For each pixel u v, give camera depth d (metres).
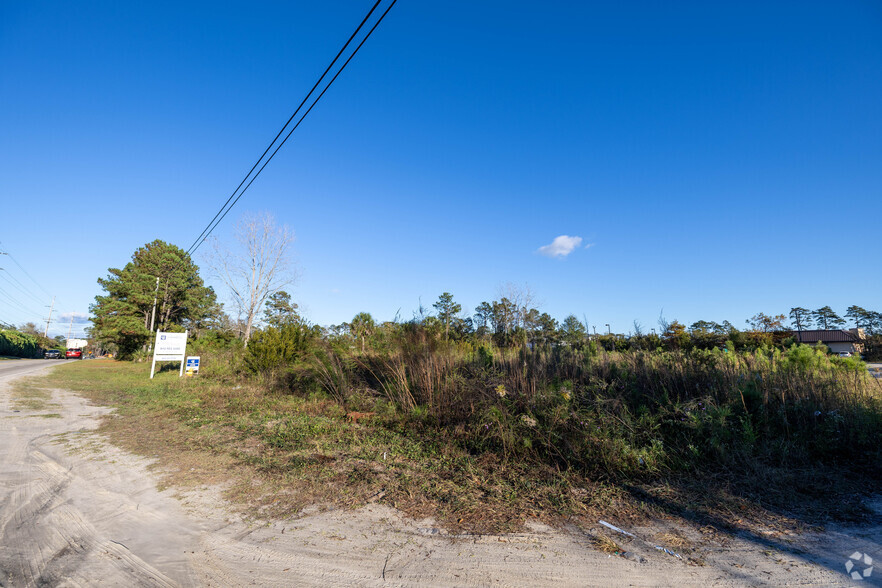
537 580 3.27
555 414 6.81
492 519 4.41
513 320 13.46
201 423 8.95
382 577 3.31
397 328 10.93
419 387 9.25
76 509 4.62
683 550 3.77
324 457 6.52
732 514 4.53
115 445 7.33
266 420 9.20
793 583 3.23
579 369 9.27
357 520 4.38
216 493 5.11
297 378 13.23
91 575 3.30
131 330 41.97
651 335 11.84
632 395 7.81
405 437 7.73
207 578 3.28
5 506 4.68
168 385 16.44
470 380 8.84
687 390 7.77
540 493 5.11
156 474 5.80
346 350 14.09
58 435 8.13
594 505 4.77
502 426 6.88
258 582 3.23
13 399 12.62
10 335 59.09
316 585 3.20
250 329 30.72
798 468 5.75
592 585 3.21
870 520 4.40
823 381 8.14
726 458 5.85
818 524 4.31
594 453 6.04
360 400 9.98
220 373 18.34
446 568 3.45
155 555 3.63
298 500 4.90
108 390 15.41
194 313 50.56
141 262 46.22
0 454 6.80
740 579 3.29
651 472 5.62
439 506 4.73
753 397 7.07
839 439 6.34
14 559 3.54
